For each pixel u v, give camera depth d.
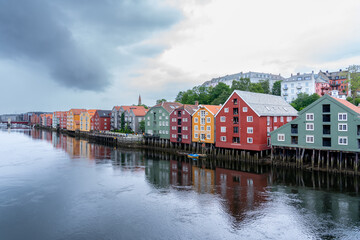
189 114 68.56
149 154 69.44
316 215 26.33
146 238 22.56
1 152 73.81
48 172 47.31
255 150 52.66
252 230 23.56
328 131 42.50
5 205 30.59
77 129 148.50
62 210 28.95
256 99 58.22
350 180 37.62
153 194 33.97
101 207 29.67
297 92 104.38
